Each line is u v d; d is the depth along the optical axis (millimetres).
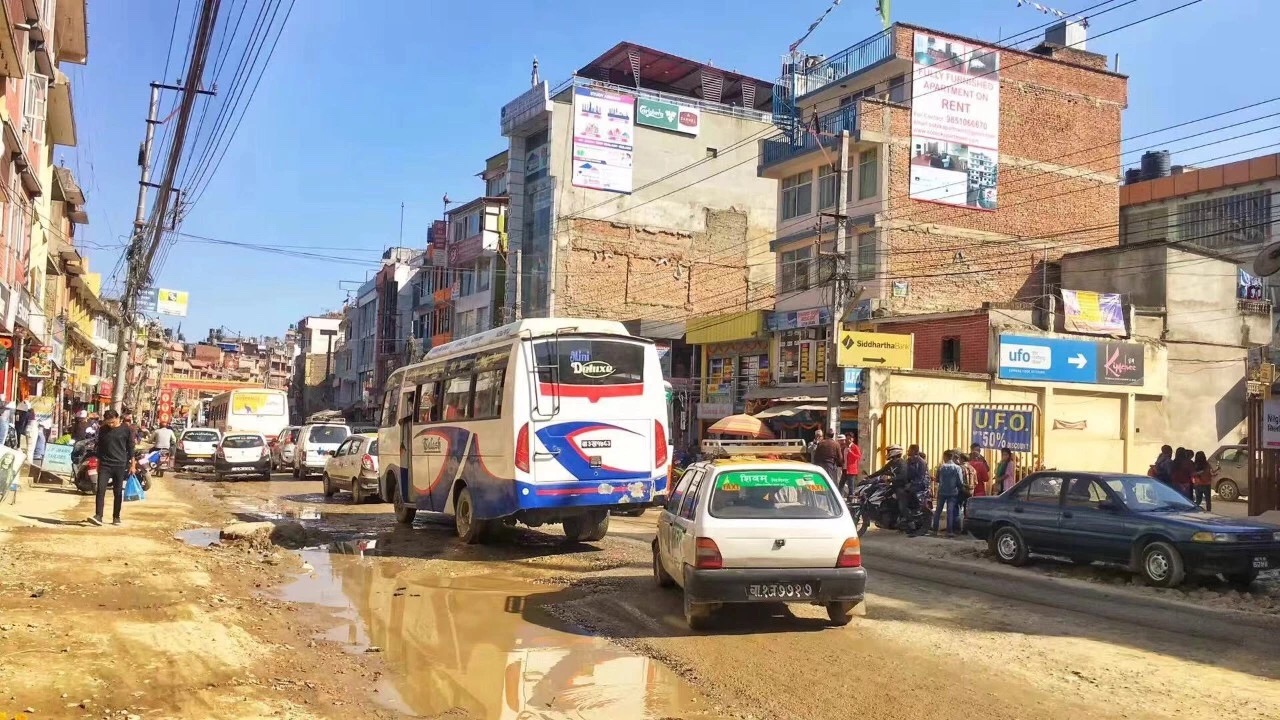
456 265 54625
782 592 8352
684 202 49656
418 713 6223
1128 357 27938
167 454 33156
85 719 5668
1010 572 12875
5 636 7418
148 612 8711
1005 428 19500
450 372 16266
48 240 31344
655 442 14336
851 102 35875
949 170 33750
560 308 46312
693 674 7176
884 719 6098
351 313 83562
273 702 6250
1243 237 38031
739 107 51812
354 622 9109
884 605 9992
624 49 49688
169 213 20875
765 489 8828
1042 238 35500
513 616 9414
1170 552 11328
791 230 36250
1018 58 35750
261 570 12008
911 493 17969
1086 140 36969
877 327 30797
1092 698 6539
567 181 47094
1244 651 8039
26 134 23875
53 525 14539
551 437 13641
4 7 15102
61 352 35969
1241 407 30250
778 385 35000
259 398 41969
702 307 49656
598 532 14852
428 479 16750
